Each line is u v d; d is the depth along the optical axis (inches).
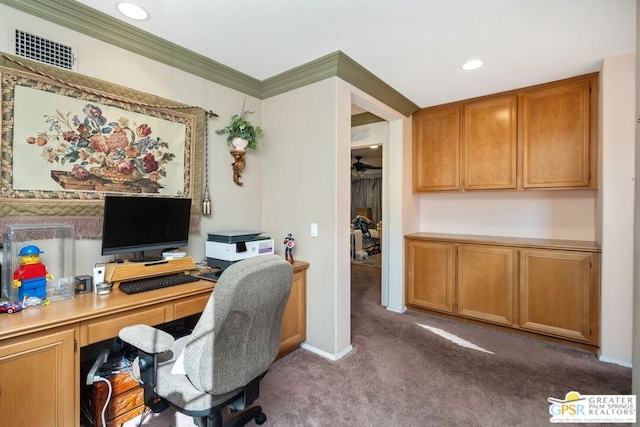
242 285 43.6
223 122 101.0
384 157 142.3
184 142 89.7
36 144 63.9
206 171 96.3
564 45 83.8
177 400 47.3
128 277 68.7
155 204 76.8
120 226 70.5
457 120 129.6
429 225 151.9
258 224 112.9
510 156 117.3
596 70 99.1
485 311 117.2
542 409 70.4
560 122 107.3
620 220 89.7
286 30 76.9
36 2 63.1
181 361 51.1
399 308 136.6
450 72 100.8
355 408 70.8
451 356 95.7
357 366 89.7
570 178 105.8
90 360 71.6
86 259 71.8
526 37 79.8
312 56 90.5
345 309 98.6
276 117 109.1
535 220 124.5
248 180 109.2
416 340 107.5
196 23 73.9
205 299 72.6
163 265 74.6
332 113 93.7
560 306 102.2
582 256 98.3
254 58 91.9
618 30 76.4
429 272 130.8
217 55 90.0
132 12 69.4
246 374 49.0
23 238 62.1
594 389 77.9
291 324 96.1
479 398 74.4
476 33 78.1
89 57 71.3
